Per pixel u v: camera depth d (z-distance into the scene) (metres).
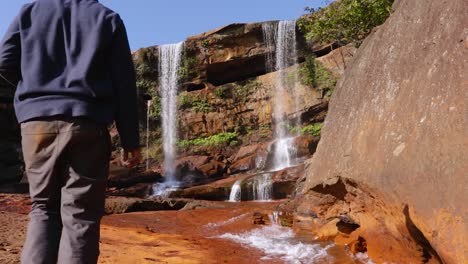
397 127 3.26
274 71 21.92
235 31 22.28
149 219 8.43
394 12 4.32
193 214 9.07
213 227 7.19
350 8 13.07
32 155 1.82
